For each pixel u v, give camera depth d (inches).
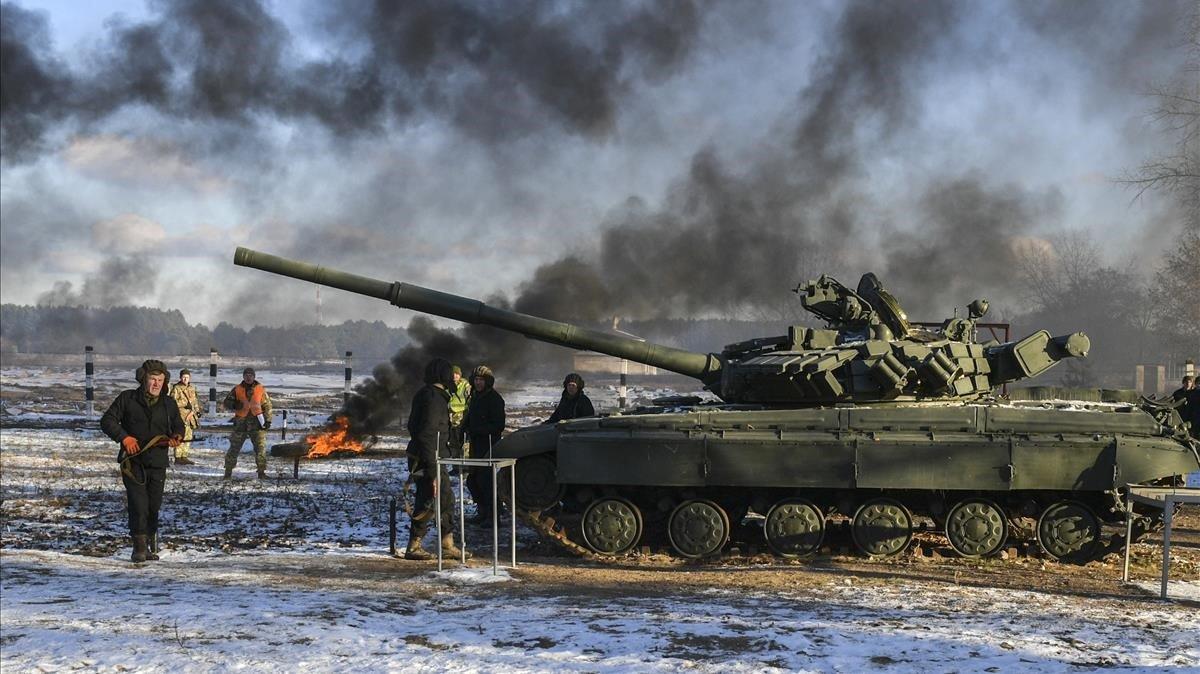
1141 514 458.0
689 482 472.7
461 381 624.4
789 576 425.1
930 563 466.3
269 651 266.5
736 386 508.7
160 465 466.6
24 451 975.6
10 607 327.3
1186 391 631.2
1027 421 462.6
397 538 537.6
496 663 256.4
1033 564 462.9
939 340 515.2
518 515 500.4
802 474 466.3
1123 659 262.4
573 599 361.4
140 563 453.4
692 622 307.3
